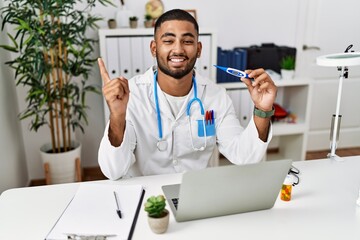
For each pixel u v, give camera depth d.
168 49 1.32
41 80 2.32
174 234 0.91
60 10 2.08
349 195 1.12
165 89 1.45
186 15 1.34
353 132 1.96
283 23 2.93
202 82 1.54
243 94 2.64
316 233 0.92
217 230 0.93
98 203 1.05
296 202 1.08
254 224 0.96
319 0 2.77
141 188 1.14
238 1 2.82
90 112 2.79
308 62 2.96
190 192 0.92
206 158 1.54
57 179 2.39
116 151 1.19
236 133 1.46
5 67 2.28
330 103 3.05
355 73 1.82
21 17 2.04
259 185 0.97
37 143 2.68
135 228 0.94
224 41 2.89
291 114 2.95
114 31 2.34
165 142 1.45
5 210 1.03
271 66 2.80
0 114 2.09
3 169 2.08
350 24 2.30
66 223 0.95
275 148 3.26
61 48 2.21
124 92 1.14
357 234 0.92
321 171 1.29
